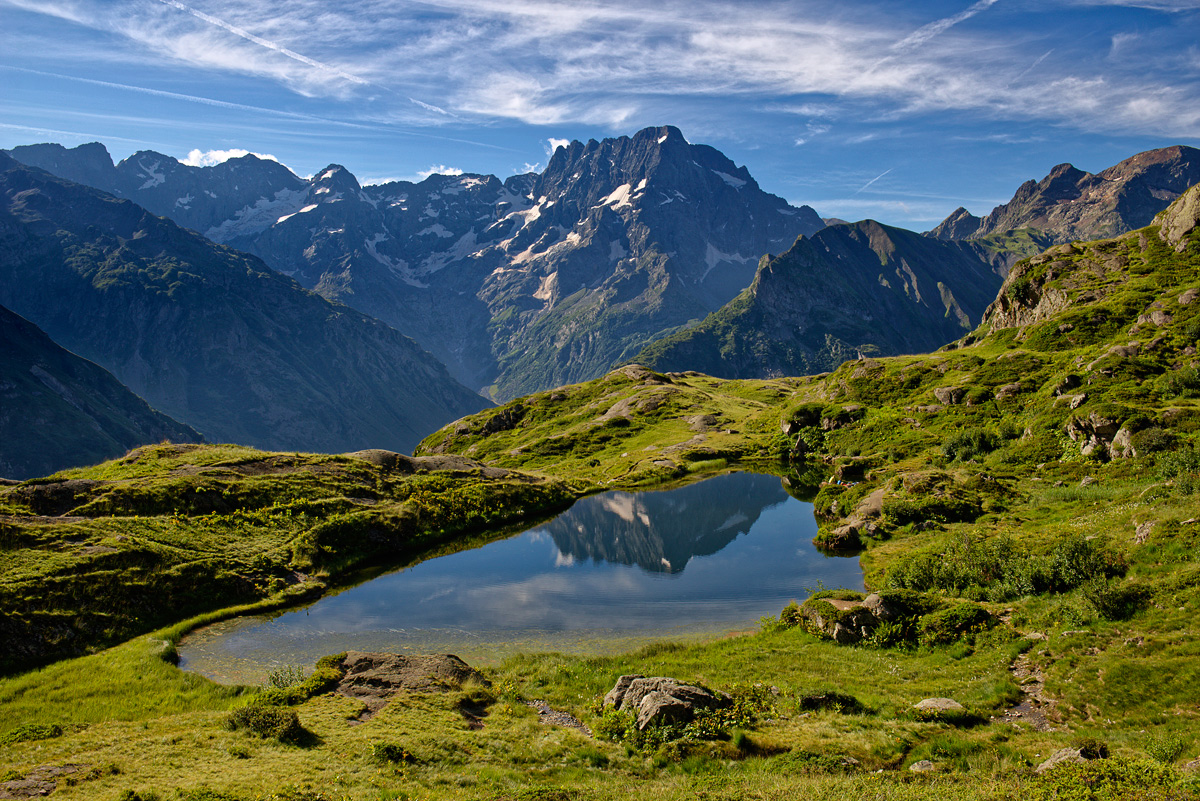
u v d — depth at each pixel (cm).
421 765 2177
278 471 7162
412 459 8869
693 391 17300
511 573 5847
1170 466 4569
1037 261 12606
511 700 2870
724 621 4366
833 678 2930
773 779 1938
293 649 4009
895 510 5784
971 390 9231
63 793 1914
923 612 3384
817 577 5131
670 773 2136
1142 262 10831
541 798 1875
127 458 7025
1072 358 8688
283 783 1977
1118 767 1591
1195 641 2355
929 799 1605
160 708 2939
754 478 9956
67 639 3794
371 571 5919
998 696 2466
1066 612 2970
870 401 11119
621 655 3591
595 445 13800
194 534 5362
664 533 7269
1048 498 5212
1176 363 6869
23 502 5159
